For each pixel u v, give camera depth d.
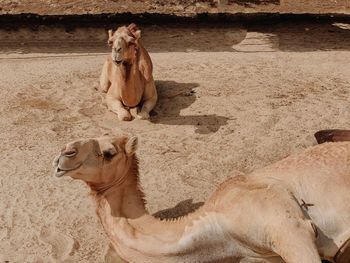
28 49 12.03
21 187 6.07
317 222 4.68
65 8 13.48
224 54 11.21
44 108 8.03
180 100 8.27
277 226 4.41
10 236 5.41
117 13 13.50
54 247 5.26
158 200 5.81
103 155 4.81
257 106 7.87
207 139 7.01
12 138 7.07
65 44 12.50
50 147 6.86
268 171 4.95
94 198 4.96
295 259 4.21
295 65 9.93
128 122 7.62
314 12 14.66
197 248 4.64
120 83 7.56
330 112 7.59
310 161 4.89
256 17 14.14
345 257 4.73
